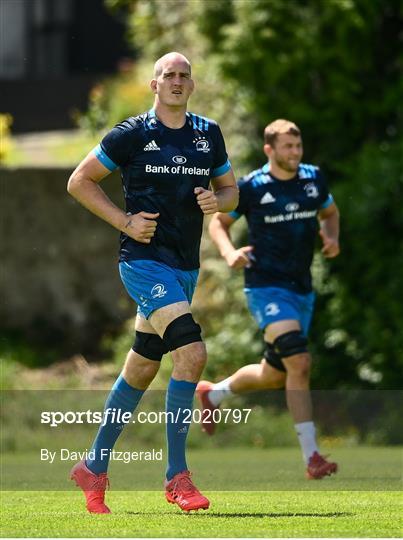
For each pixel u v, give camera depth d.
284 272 30.28
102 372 49.94
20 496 25.06
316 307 46.59
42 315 53.91
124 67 67.25
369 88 47.09
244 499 24.16
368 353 44.91
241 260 29.55
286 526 19.45
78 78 82.19
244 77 45.84
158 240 21.72
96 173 21.80
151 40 56.34
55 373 50.31
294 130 30.12
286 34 45.19
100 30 91.81
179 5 54.09
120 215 21.53
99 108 63.50
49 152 67.62
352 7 44.59
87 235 53.66
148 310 21.52
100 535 18.44
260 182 30.36
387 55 47.16
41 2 92.06
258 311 30.33
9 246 54.03
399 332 43.66
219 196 22.59
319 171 30.94
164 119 21.84
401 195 44.50
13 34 92.75
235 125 48.97
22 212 54.00
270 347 30.08
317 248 46.22
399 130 46.50
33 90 82.19
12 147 66.12
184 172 21.70
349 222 44.94
